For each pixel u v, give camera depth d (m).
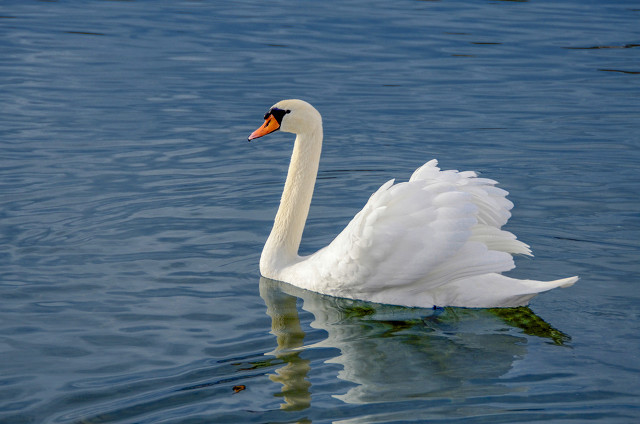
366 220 11.59
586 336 10.56
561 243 13.59
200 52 26.53
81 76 23.98
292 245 13.00
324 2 33.44
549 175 17.09
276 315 11.45
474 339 10.62
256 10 32.00
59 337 10.57
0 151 18.20
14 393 9.21
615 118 21.02
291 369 9.77
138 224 14.59
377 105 22.06
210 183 16.72
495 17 31.41
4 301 11.58
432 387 9.30
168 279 12.48
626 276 12.34
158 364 9.90
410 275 11.54
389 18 30.98
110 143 18.97
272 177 17.20
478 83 24.05
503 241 11.80
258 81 23.88
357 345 10.47
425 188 11.64
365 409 8.83
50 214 14.94
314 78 24.22
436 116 21.23
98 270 12.70
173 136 19.56
